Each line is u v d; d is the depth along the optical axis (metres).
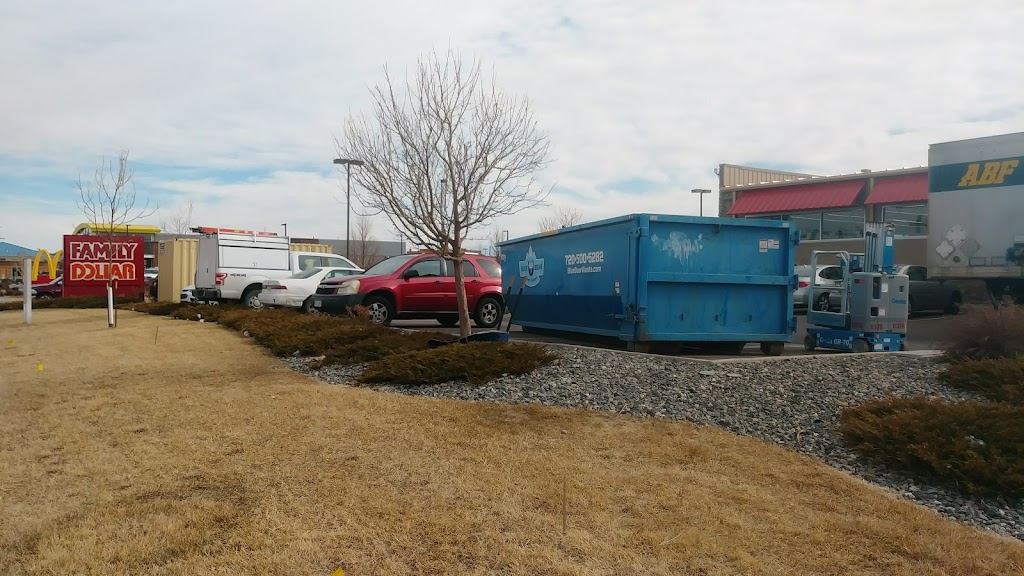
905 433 5.54
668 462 5.32
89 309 22.05
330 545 3.85
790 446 5.84
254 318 13.97
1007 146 17.53
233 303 19.78
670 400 6.93
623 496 4.63
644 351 9.97
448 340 10.32
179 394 7.65
